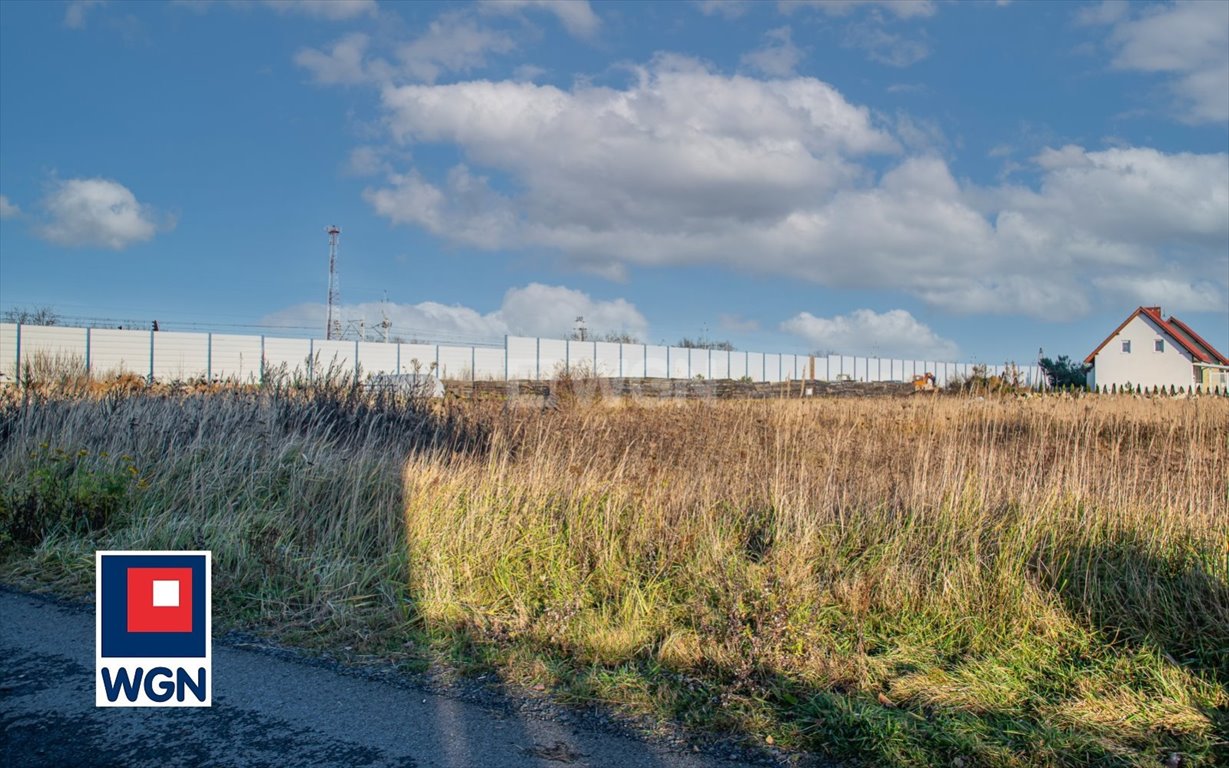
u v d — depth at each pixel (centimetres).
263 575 561
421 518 617
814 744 346
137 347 3538
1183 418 1237
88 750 327
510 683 405
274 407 961
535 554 573
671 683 404
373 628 482
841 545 560
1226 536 521
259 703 376
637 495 645
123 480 707
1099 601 469
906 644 448
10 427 948
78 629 478
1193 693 388
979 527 543
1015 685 401
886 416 1259
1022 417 1246
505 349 4200
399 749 331
